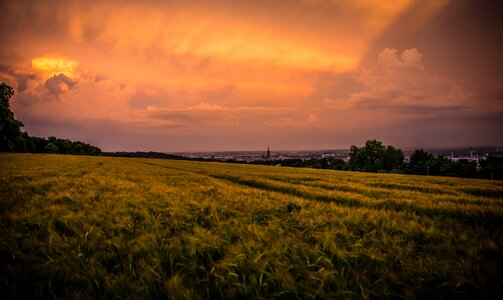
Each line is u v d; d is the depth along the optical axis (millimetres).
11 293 3160
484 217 7273
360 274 3559
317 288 3273
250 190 12172
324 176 29000
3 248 4105
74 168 25312
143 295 3078
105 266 3971
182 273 3730
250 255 4137
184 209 7473
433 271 3588
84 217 6164
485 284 3258
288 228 5863
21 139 78375
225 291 3295
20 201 7855
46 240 4676
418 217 6934
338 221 6238
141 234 5152
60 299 2965
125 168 32625
